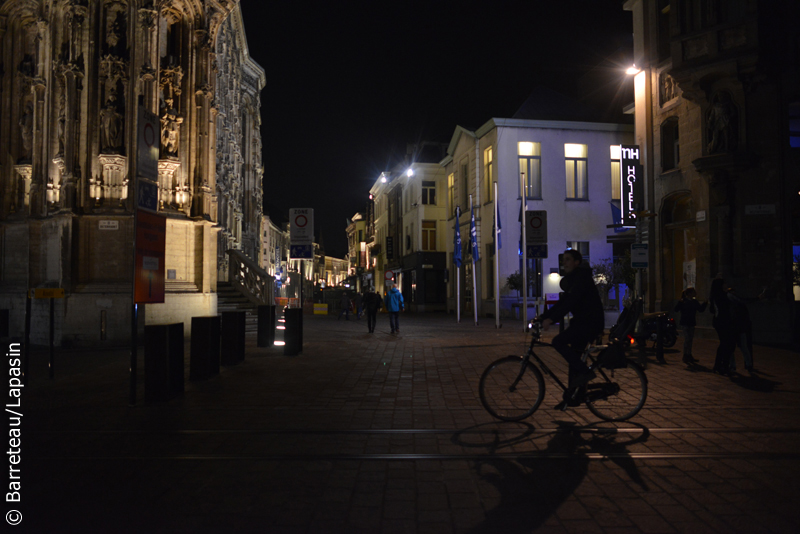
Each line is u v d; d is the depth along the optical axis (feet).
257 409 22.79
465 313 108.68
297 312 40.78
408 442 17.84
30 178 52.11
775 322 48.21
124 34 48.80
